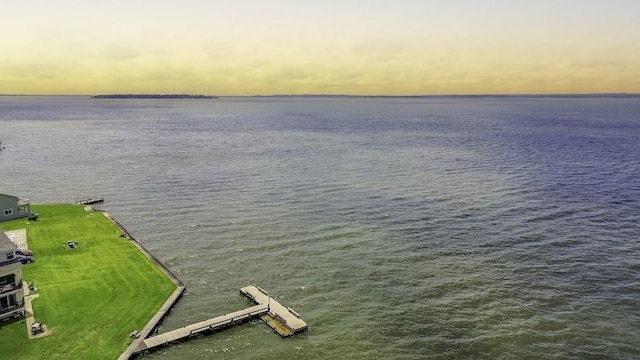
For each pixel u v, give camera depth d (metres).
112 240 73.69
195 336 49.19
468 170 129.25
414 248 72.56
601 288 59.47
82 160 148.25
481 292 58.88
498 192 104.25
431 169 131.12
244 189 108.81
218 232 79.94
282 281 62.06
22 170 133.00
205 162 143.50
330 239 76.38
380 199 99.44
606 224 82.12
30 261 64.44
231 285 60.97
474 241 75.19
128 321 50.50
